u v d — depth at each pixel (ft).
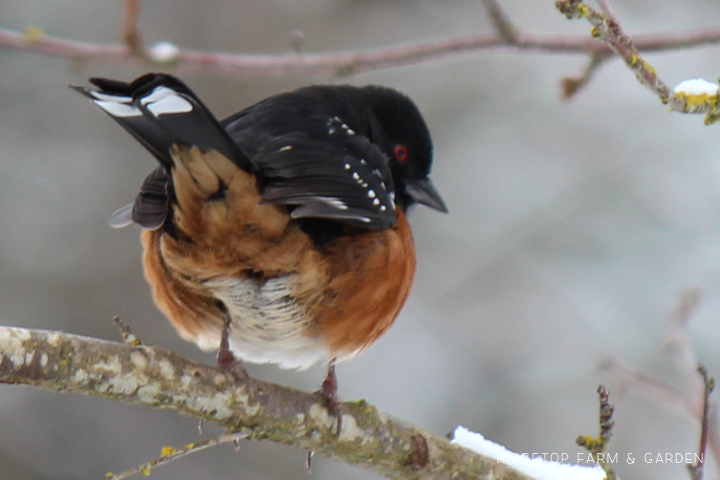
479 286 42.37
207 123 15.57
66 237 41.57
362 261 18.81
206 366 16.69
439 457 18.75
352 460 18.45
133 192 43.09
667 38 22.97
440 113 46.44
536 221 43.65
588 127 45.68
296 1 48.21
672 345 25.21
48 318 39.29
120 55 24.68
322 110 22.75
